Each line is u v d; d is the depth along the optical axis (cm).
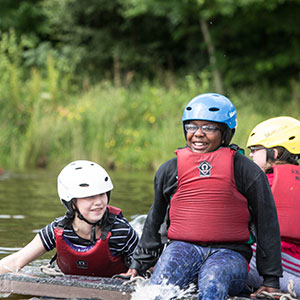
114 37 5188
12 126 3369
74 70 4894
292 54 4209
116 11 5094
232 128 765
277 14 4231
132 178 2395
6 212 1448
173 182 767
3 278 809
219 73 4212
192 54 4997
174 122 3131
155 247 804
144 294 728
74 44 5144
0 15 5262
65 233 832
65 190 820
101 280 799
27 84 3662
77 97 3581
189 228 742
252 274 825
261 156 877
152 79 4894
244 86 4481
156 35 5203
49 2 5216
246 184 738
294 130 873
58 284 785
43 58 4906
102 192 814
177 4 4059
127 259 873
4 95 3434
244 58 4403
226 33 4341
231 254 732
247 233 746
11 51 3850
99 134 3134
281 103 3750
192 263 736
